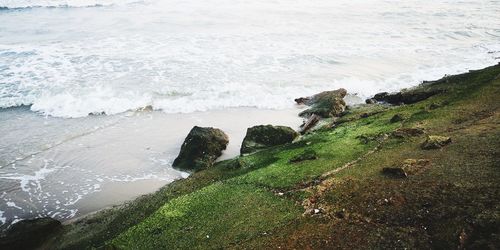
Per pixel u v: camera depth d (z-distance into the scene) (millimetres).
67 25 44969
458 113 20875
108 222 18000
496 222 11281
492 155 15023
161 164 22734
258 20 46219
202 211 15961
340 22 45531
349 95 29812
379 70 33438
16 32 42562
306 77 32406
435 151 16625
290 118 27016
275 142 23156
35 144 24375
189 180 20125
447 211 12492
